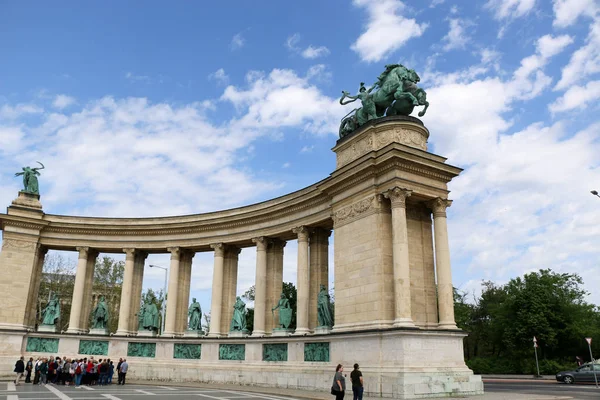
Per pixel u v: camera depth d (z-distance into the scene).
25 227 47.28
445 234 31.97
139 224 47.91
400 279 29.22
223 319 45.03
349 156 36.38
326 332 35.19
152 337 45.19
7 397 27.05
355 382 21.77
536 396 27.23
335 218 35.66
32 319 47.56
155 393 30.39
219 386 36.81
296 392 31.19
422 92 35.94
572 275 75.62
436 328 29.64
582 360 68.06
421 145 34.28
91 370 38.59
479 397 26.67
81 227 48.25
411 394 26.44
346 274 33.56
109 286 78.69
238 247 47.38
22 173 49.59
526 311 69.31
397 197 30.83
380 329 28.95
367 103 35.97
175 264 47.09
